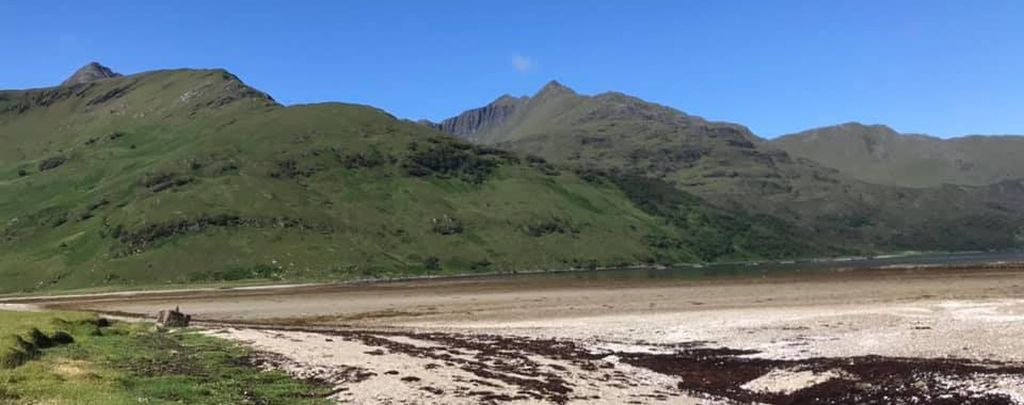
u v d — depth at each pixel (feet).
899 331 157.89
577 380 116.16
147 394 92.79
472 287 440.04
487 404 97.35
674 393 107.76
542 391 106.52
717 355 140.56
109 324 205.57
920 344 139.23
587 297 314.14
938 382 104.22
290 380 113.19
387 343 162.30
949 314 185.57
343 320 256.11
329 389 106.11
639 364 133.18
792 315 201.67
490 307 284.20
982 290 264.11
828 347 142.82
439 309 285.64
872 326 168.86
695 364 131.75
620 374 122.72
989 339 140.46
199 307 352.08
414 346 156.97
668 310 239.71
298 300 375.45
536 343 163.02
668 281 429.79
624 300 290.15
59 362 114.93
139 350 142.72
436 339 172.14
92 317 200.95
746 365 127.95
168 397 92.17
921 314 187.93
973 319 172.55
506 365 130.31
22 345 123.54
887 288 294.87
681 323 196.03
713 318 205.46
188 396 93.86
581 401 100.32
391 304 322.34
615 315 229.66
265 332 190.60
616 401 100.89
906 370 111.55
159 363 126.00
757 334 166.50
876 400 99.86
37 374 98.99
